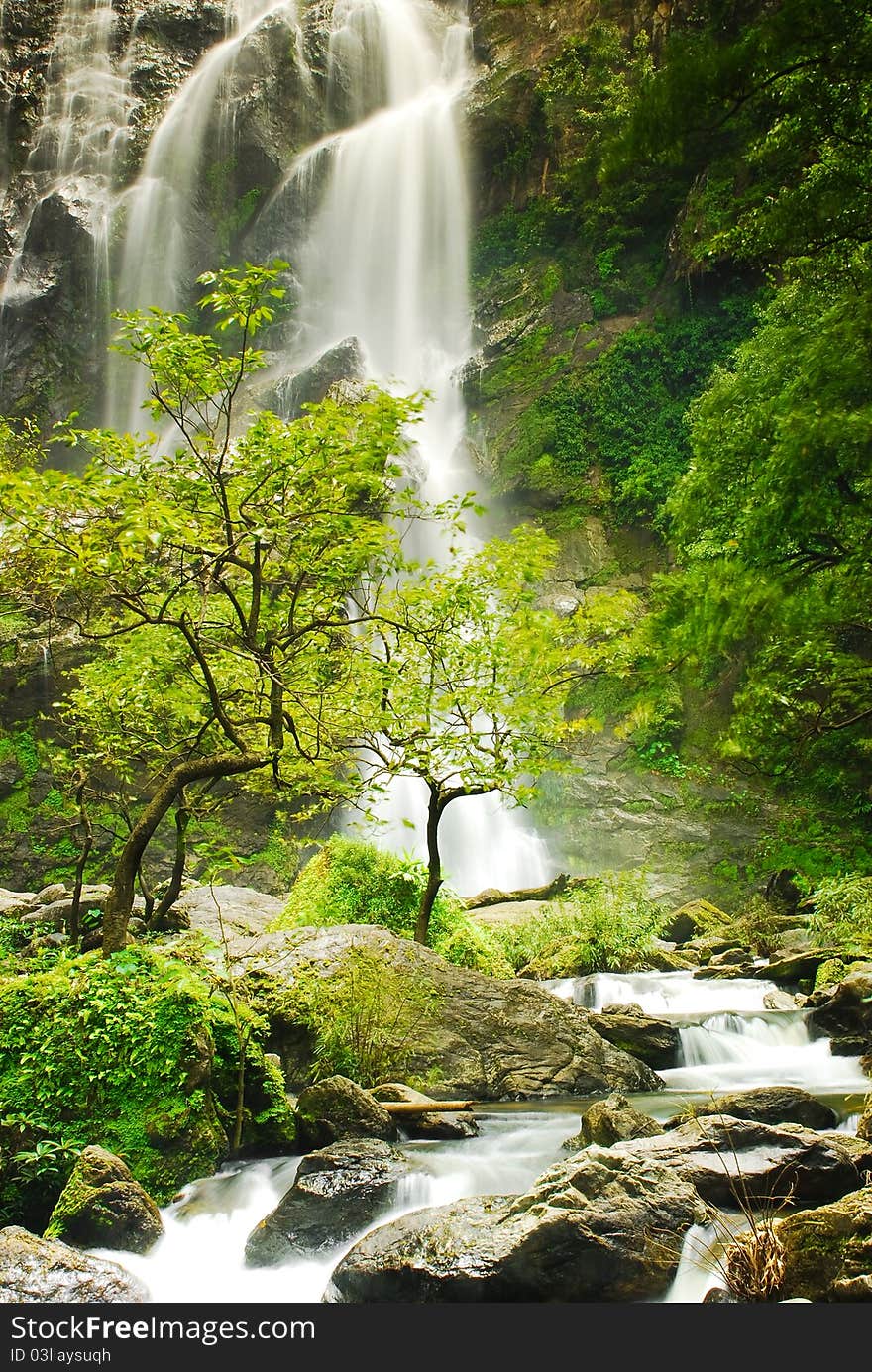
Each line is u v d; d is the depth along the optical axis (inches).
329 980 422.0
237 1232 279.3
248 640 360.2
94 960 325.4
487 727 738.8
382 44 1979.6
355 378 1439.5
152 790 990.4
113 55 1959.9
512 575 489.4
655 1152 269.6
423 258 1749.5
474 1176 286.8
